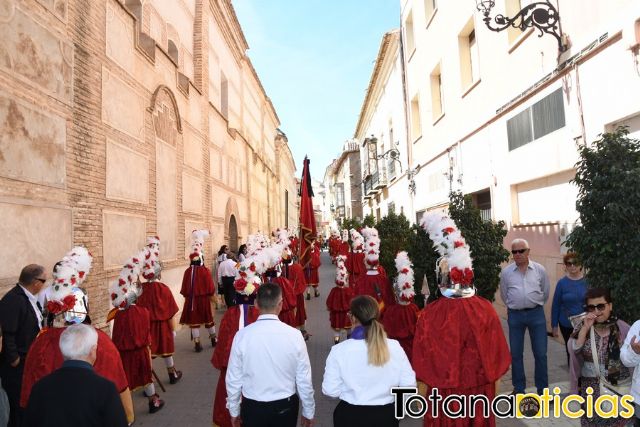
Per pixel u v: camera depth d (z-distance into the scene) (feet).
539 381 17.10
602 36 20.04
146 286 21.89
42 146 19.06
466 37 39.14
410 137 59.00
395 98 69.31
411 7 56.65
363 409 9.84
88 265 13.69
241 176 68.28
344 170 166.71
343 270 28.60
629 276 12.48
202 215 44.93
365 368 9.99
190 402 19.40
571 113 22.84
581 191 14.05
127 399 11.98
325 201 324.19
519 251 17.08
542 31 24.08
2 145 16.53
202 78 46.19
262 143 96.37
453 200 20.93
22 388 11.71
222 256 39.55
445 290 12.07
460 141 39.73
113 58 26.16
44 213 18.97
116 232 25.91
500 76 31.24
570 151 23.03
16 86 17.47
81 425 7.97
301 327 30.27
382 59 74.38
